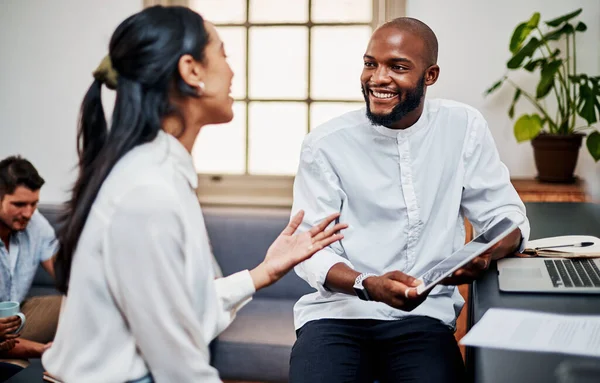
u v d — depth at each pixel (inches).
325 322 75.4
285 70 132.8
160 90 46.8
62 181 137.9
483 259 65.6
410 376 69.2
